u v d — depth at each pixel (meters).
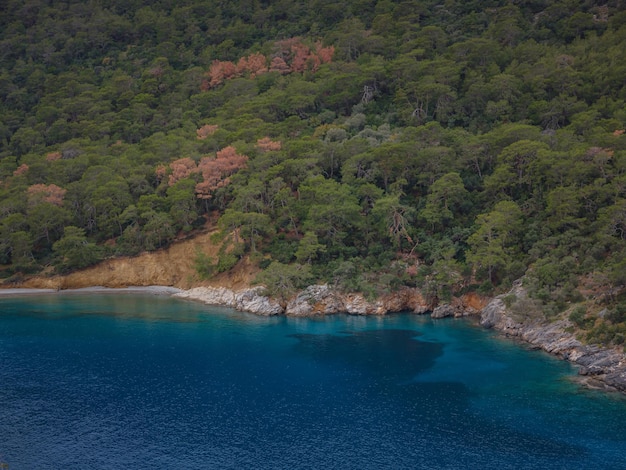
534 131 118.88
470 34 183.12
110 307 118.75
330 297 110.94
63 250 132.62
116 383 75.06
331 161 130.88
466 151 121.81
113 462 55.03
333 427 61.84
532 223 104.31
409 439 58.91
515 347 87.50
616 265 81.88
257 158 132.25
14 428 62.09
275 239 122.25
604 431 59.72
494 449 56.56
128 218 135.25
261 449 57.25
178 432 61.03
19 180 153.12
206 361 83.62
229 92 184.38
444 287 107.56
